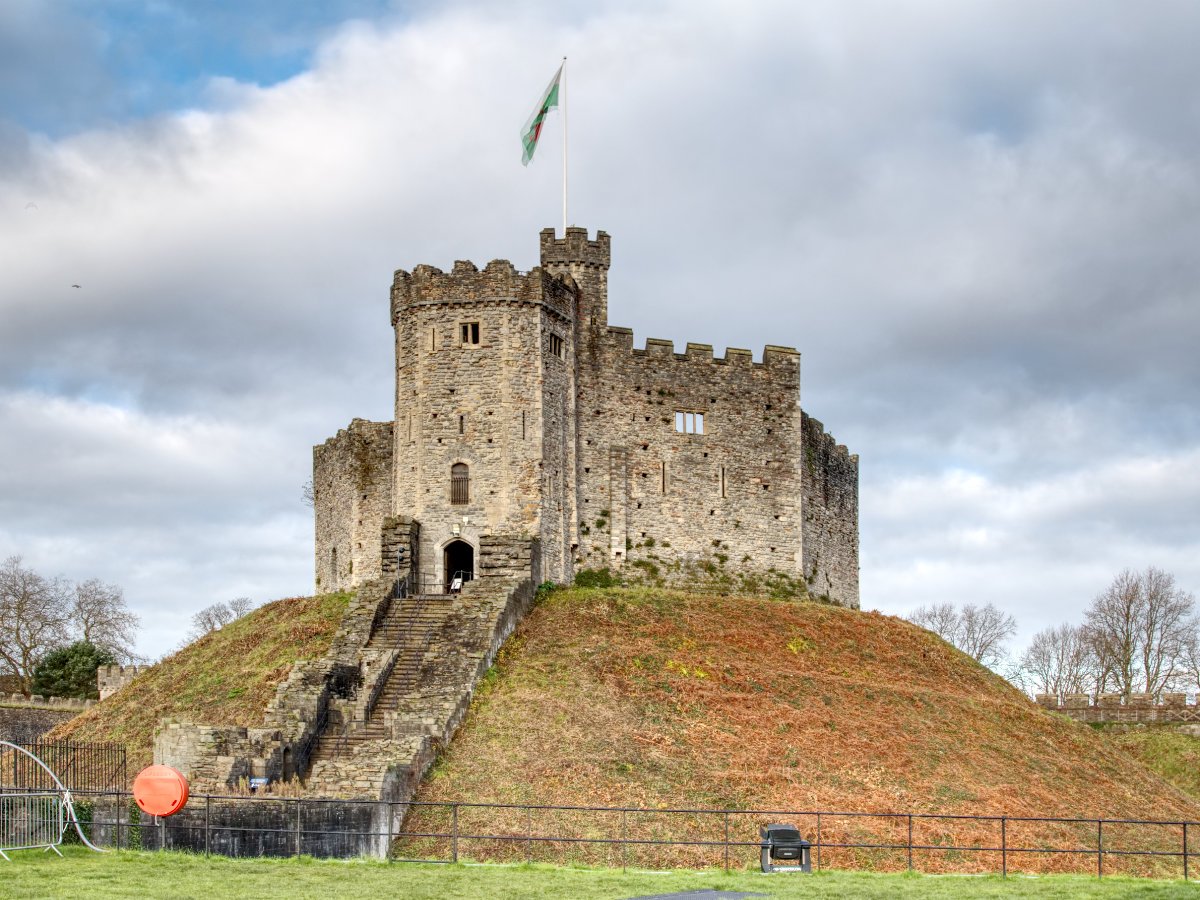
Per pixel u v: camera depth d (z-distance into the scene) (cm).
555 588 8506
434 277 8812
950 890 4525
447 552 8681
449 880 4638
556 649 7600
